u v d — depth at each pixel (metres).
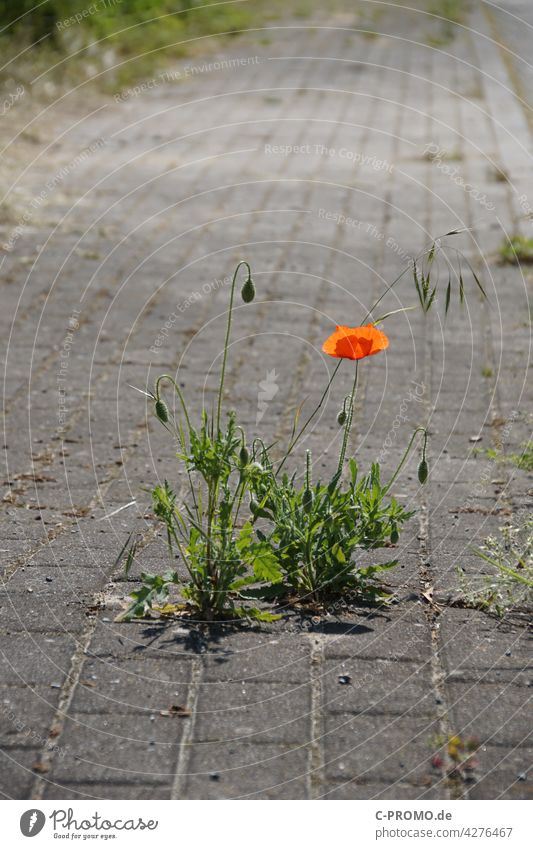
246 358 5.99
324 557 3.50
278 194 9.16
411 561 3.79
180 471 4.61
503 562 3.73
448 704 2.97
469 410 5.28
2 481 4.48
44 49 12.69
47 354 5.99
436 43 16.44
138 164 9.92
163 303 6.82
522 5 21.23
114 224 8.31
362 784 2.68
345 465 4.64
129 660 3.14
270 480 3.51
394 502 3.58
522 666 3.15
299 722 2.88
